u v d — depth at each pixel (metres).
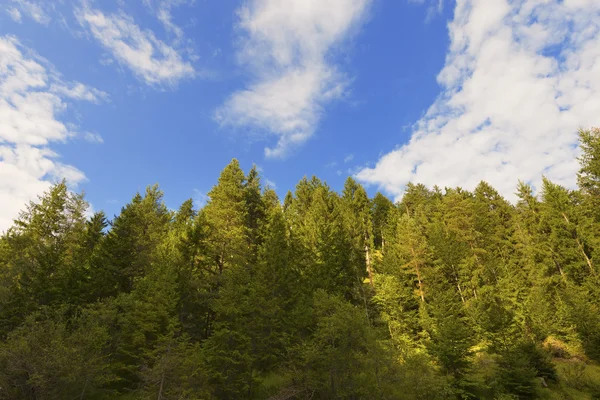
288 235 40.09
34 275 26.31
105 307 21.27
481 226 41.50
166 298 22.83
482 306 29.52
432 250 37.34
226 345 20.95
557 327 28.44
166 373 17.05
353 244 42.16
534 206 38.66
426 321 28.48
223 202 35.34
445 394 20.34
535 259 35.34
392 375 18.09
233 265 27.02
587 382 22.39
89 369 17.28
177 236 36.56
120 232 29.95
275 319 22.86
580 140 29.88
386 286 32.53
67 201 36.16
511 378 21.91
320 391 19.11
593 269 29.16
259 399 20.58
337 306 20.31
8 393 16.06
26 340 16.88
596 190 29.39
